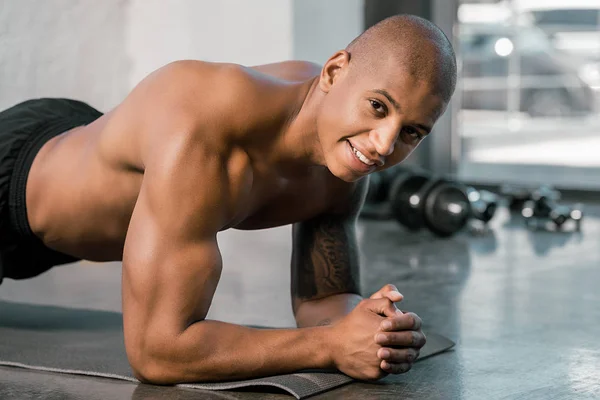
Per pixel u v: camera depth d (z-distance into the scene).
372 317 2.04
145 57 5.88
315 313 2.38
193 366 2.02
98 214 2.36
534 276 3.92
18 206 2.50
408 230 5.34
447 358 2.44
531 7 7.55
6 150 2.51
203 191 1.97
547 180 7.52
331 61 1.98
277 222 2.33
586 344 2.66
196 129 1.98
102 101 5.64
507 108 7.70
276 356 2.05
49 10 5.28
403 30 1.91
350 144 1.95
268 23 6.35
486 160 7.70
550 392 2.12
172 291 1.97
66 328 2.75
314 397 2.01
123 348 2.46
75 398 2.01
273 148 2.09
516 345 2.63
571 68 7.62
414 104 1.88
